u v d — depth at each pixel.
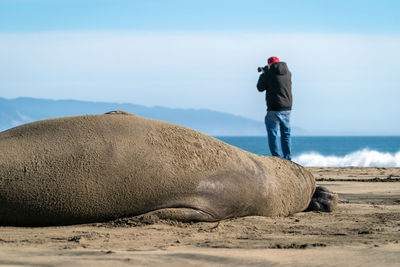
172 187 9.59
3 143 9.36
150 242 7.78
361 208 13.18
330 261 6.18
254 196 10.59
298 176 12.02
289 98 20.67
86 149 9.29
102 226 9.27
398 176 26.27
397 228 9.47
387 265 5.93
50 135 9.46
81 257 6.38
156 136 9.91
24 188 8.91
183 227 9.41
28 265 5.98
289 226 9.70
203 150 10.17
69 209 9.09
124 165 9.33
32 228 9.07
